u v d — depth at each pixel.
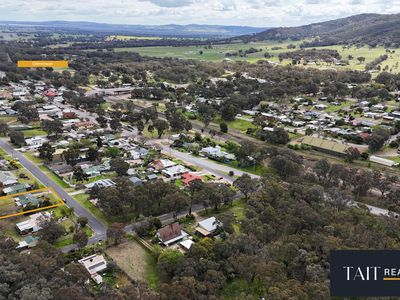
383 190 142.38
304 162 178.00
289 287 79.88
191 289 79.81
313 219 111.31
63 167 163.50
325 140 196.38
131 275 94.12
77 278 81.94
